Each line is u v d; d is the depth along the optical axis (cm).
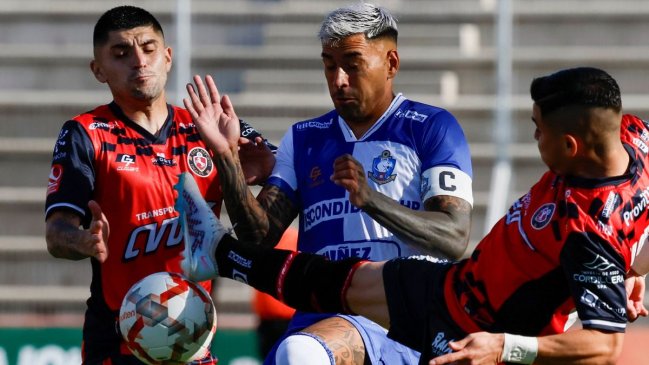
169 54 1961
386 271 1700
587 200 1462
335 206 1861
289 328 1930
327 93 4141
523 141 4000
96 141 1870
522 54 4144
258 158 1952
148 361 1739
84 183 1839
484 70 4162
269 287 1770
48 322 3547
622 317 1441
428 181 1823
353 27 1820
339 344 1756
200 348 1739
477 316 1573
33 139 4134
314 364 1705
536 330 1532
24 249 3850
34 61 4278
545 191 1534
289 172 1927
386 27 1855
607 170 1483
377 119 1884
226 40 4275
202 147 1938
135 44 1877
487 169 3909
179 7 3662
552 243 1477
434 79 4166
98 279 1891
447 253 1767
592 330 1433
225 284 3759
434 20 4272
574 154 1479
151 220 1875
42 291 3747
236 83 4172
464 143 1872
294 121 4062
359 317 1816
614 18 4241
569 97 1470
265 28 4272
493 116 4022
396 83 4184
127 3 4291
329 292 1731
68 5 4381
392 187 1845
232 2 4319
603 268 1438
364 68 1833
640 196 1487
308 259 1762
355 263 1741
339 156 1872
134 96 1873
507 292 1536
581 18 4247
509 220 1559
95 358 1897
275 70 4172
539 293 1515
